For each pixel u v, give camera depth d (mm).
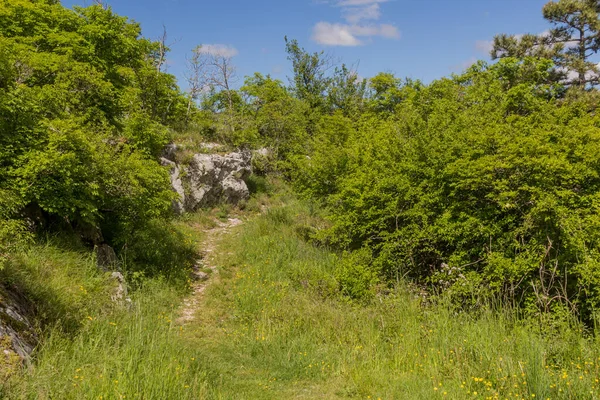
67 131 8297
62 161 7863
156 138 14305
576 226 7906
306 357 6785
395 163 11359
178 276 10625
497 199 8734
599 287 7543
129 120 14008
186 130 20328
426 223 9969
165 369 4992
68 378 4551
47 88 10250
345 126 16594
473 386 5508
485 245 9273
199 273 11586
